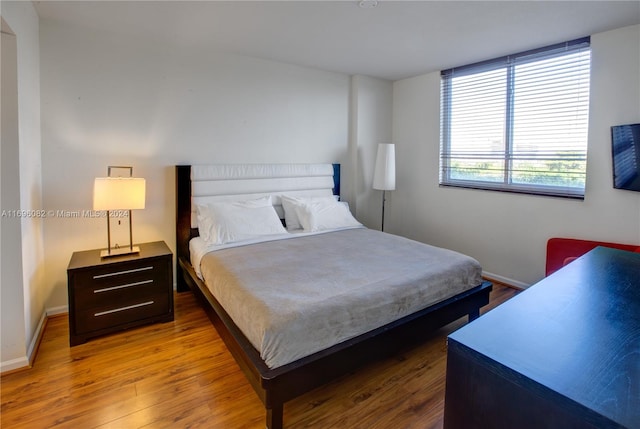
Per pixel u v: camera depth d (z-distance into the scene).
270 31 2.83
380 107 4.50
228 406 1.83
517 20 2.58
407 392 1.98
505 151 3.54
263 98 3.67
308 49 3.29
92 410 1.79
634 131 2.60
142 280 2.62
